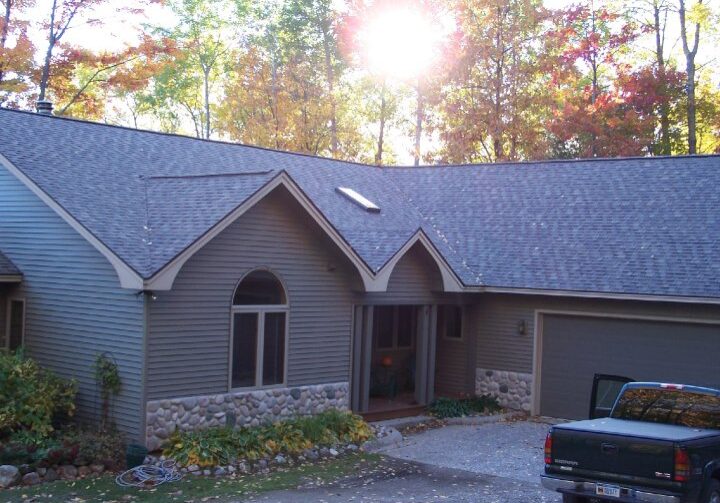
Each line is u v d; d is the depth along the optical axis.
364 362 17.80
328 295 16.91
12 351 15.17
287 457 14.02
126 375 13.78
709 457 9.75
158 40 31.25
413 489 12.47
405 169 25.17
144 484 12.05
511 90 35.03
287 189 15.35
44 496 11.24
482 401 20.03
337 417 15.77
